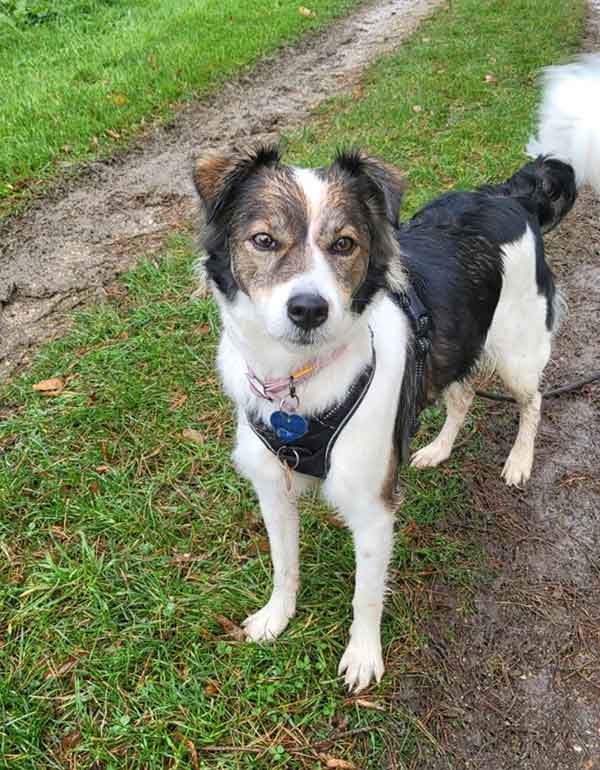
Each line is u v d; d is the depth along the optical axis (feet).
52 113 5.36
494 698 1.99
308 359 1.67
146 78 6.20
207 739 1.85
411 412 2.02
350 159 1.75
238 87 6.48
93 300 3.52
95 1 8.57
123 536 2.37
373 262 1.74
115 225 4.21
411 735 1.89
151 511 2.42
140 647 2.06
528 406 2.65
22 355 3.18
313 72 6.99
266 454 1.88
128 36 7.36
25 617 2.11
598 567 2.34
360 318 1.70
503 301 2.37
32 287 3.64
